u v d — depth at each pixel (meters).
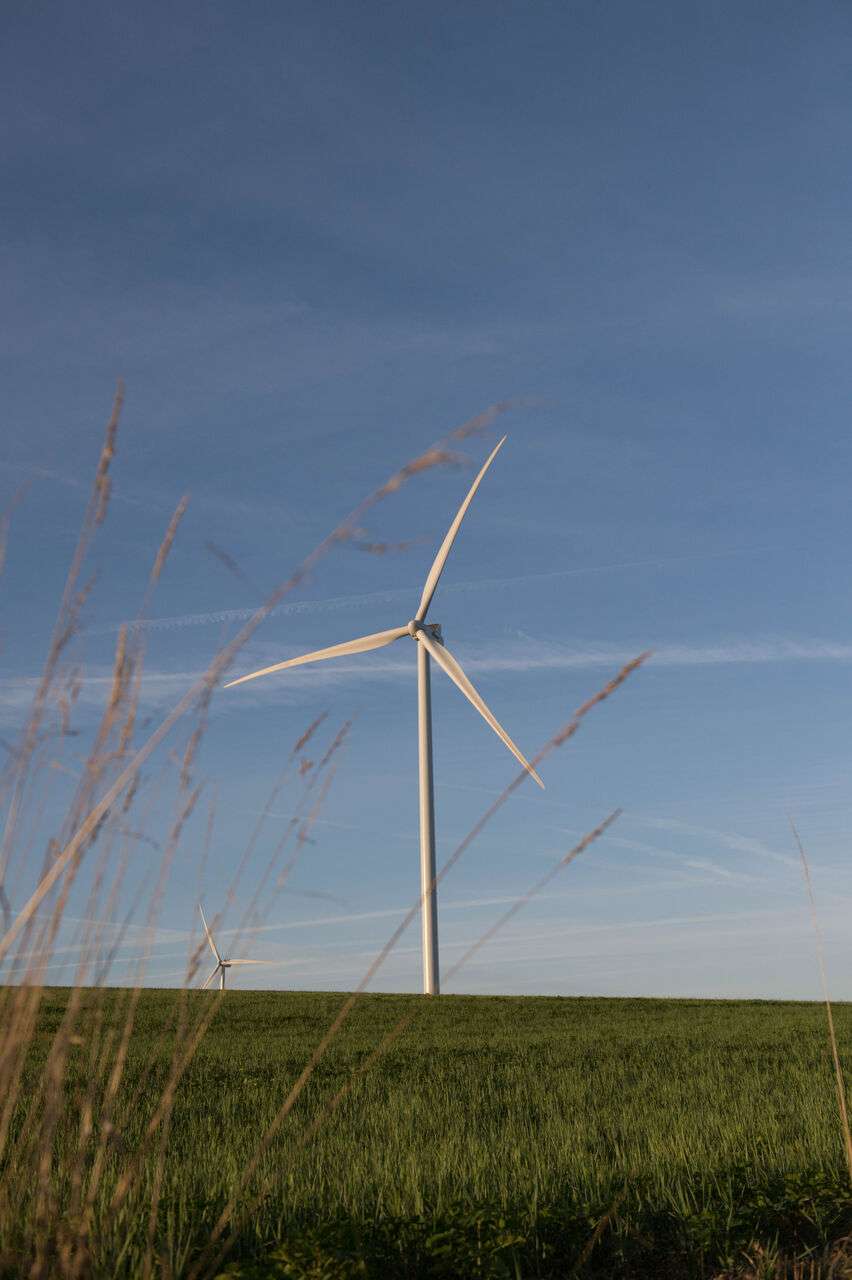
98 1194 5.93
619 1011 32.69
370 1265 5.82
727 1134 10.66
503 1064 19.55
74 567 4.03
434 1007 32.66
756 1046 22.52
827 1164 8.67
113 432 4.02
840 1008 34.25
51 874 3.92
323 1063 19.05
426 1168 9.09
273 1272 5.38
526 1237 6.71
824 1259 6.60
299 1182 8.41
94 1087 4.48
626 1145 10.71
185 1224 6.32
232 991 37.72
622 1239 6.89
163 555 4.00
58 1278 4.16
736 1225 6.88
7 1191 4.37
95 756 3.98
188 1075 15.55
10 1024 4.01
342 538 3.71
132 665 4.04
